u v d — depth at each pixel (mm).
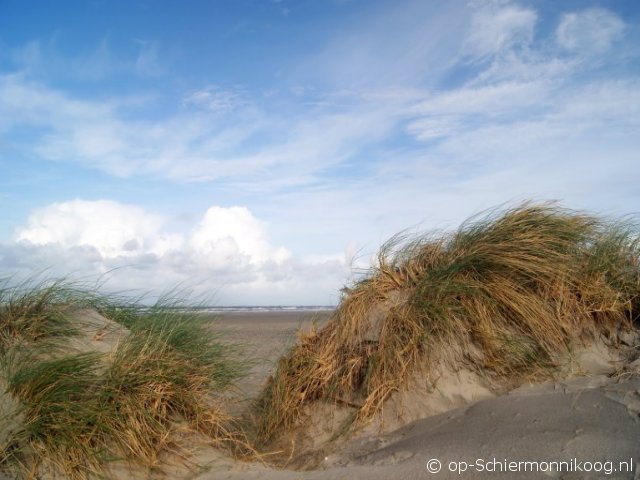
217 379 5086
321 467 4230
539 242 5695
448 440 4043
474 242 5840
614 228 6312
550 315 5242
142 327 5316
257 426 5191
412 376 4926
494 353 4977
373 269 5961
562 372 4949
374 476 3676
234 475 4102
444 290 5254
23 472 3684
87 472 3828
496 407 4422
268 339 8805
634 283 5734
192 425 4590
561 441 3678
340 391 5109
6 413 3918
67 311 5254
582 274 5637
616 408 4020
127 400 4215
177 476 4109
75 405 4016
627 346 5328
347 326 5430
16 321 4730
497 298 5254
